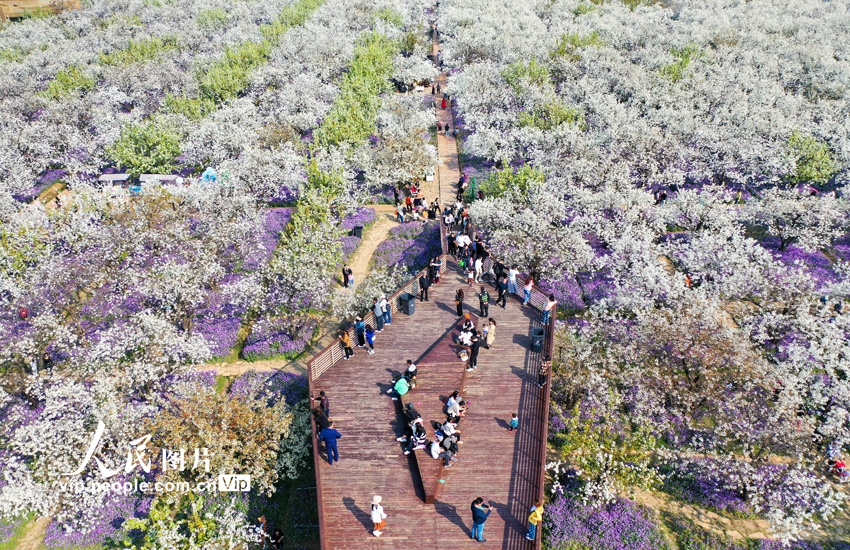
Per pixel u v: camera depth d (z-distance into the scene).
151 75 72.00
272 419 24.20
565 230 36.72
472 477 21.80
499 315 31.41
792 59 69.19
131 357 29.50
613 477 24.02
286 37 83.81
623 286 33.50
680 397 27.22
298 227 38.53
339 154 47.22
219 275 36.59
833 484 25.52
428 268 34.12
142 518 24.39
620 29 83.62
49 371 28.09
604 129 52.38
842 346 28.25
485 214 39.56
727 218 38.28
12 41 97.06
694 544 23.14
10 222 39.19
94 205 40.62
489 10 95.12
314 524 24.45
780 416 24.77
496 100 58.75
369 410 25.00
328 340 35.59
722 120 54.06
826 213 38.81
